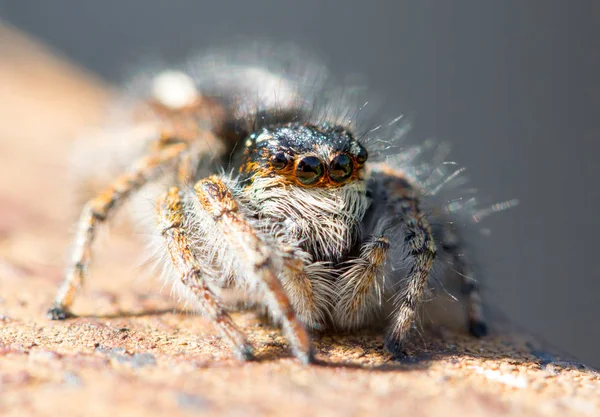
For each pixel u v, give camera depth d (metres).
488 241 0.06
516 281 0.06
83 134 0.05
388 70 0.10
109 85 0.08
